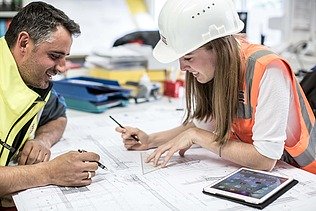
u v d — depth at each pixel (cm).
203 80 126
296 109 126
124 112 198
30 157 128
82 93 200
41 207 97
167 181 112
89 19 352
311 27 290
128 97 213
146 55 240
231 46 119
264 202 97
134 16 369
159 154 129
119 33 359
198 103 138
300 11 288
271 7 298
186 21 117
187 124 147
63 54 124
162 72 237
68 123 178
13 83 122
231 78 119
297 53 283
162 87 231
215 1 118
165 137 146
